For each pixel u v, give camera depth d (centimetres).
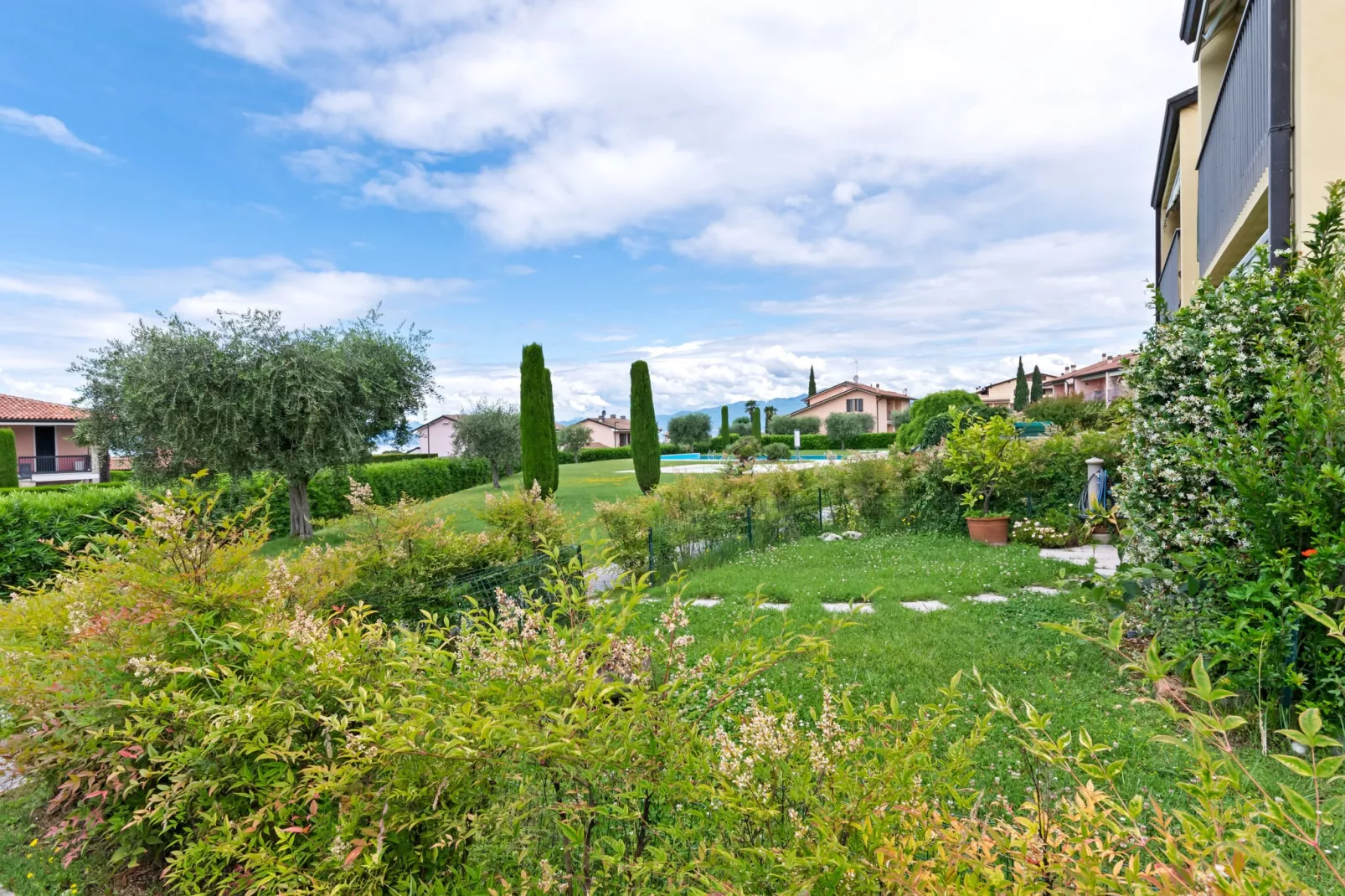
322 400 1272
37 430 3238
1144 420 448
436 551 549
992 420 970
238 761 240
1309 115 429
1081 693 386
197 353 1209
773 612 586
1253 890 99
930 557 835
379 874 194
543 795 189
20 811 319
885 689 407
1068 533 921
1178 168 1038
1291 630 315
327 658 218
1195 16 727
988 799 266
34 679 268
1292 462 336
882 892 138
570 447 4459
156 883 271
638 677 195
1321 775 105
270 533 337
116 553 317
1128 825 211
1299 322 362
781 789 160
